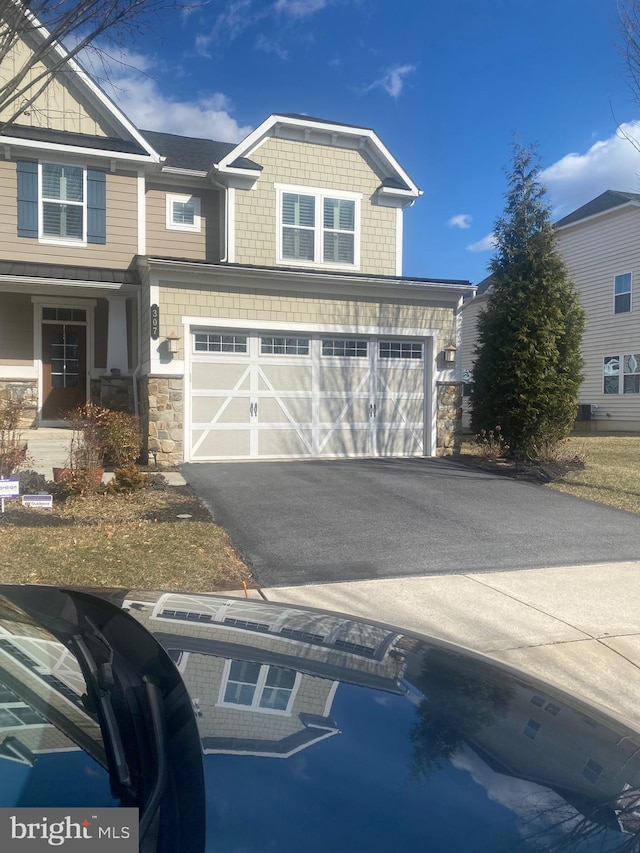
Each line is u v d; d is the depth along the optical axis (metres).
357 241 15.81
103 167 14.27
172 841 1.19
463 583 5.93
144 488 9.13
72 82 13.99
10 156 13.62
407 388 12.88
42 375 14.85
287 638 2.16
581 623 5.06
